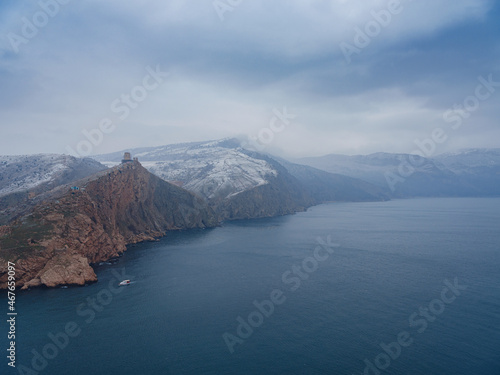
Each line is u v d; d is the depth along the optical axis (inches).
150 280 4128.9
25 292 3708.2
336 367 2260.1
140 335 2699.3
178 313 3115.2
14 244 4131.4
